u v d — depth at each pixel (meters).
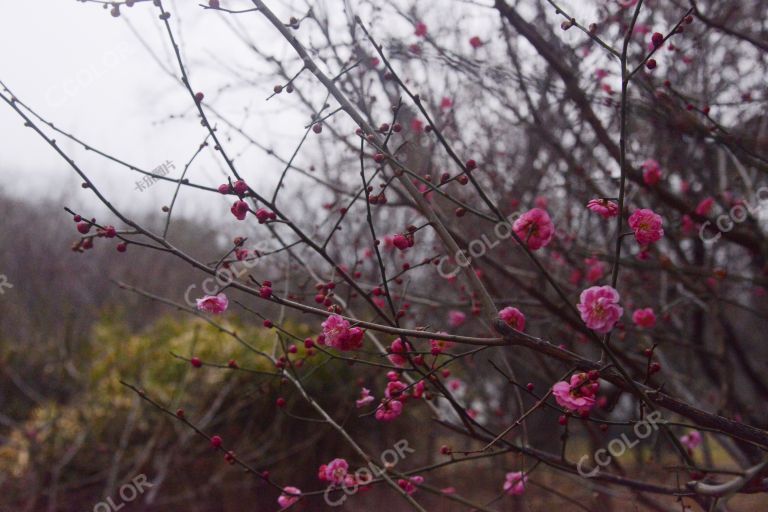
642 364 3.11
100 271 8.16
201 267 1.67
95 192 1.60
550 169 4.04
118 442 5.26
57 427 5.18
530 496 4.42
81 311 8.00
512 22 2.87
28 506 4.66
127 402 5.35
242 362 5.19
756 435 1.52
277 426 4.94
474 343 1.58
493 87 3.44
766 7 3.23
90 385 5.80
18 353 6.74
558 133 3.72
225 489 5.24
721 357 3.44
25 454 5.20
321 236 3.70
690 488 1.82
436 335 1.55
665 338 3.52
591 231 4.16
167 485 5.08
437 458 5.97
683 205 2.93
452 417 3.16
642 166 3.06
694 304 3.91
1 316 7.38
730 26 3.33
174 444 4.98
